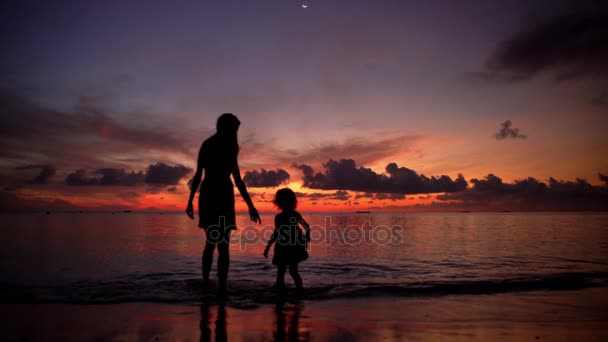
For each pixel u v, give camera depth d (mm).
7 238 8578
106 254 6039
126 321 2396
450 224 18578
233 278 4145
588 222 21156
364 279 4113
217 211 3732
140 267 4816
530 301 3035
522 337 2102
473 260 5625
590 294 3312
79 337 2064
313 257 5977
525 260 5602
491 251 6750
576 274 4270
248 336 2104
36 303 2893
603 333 2184
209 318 2494
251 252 6594
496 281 3863
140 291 3365
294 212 4059
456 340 2043
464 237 10070
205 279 3777
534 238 9695
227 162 3875
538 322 2424
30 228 12328
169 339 2041
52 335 2098
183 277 4121
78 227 13352
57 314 2566
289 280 4043
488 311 2713
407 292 3377
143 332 2166
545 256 6070
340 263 5324
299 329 2248
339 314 2617
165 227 13898
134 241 8242
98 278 4020
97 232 10867
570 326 2336
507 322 2420
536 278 4027
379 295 3260
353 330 2232
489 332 2197
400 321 2436
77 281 3828
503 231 12602
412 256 6070
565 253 6484
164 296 3172
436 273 4480
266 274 4418
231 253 6445
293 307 2824
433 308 2803
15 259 5371
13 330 2188
